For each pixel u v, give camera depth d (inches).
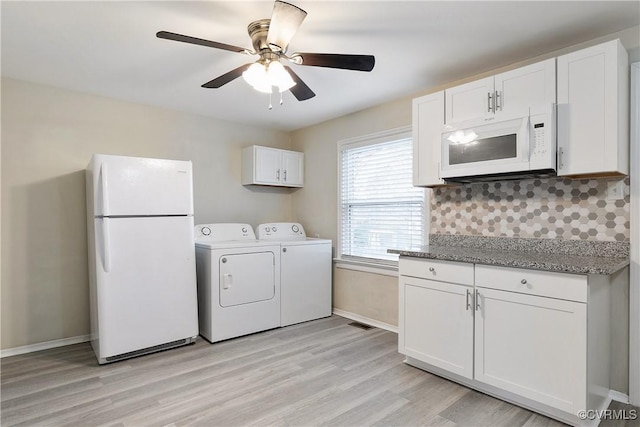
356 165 151.5
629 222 83.0
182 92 125.6
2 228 112.3
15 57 97.9
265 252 136.8
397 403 83.4
